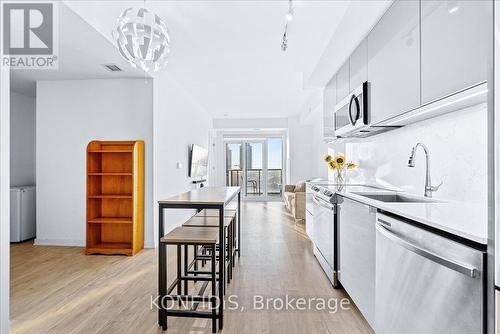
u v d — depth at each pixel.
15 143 5.04
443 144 2.01
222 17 2.89
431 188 2.04
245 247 4.16
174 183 5.11
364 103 2.58
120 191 4.11
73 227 4.23
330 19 2.95
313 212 3.68
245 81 5.14
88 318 2.22
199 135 7.10
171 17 2.89
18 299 2.53
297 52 3.79
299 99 6.59
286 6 2.70
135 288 2.76
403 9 1.94
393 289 1.48
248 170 10.05
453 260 1.07
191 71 4.57
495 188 0.91
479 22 1.26
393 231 1.50
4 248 1.77
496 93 0.90
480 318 0.96
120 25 1.73
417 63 1.77
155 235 4.18
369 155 3.34
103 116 4.18
